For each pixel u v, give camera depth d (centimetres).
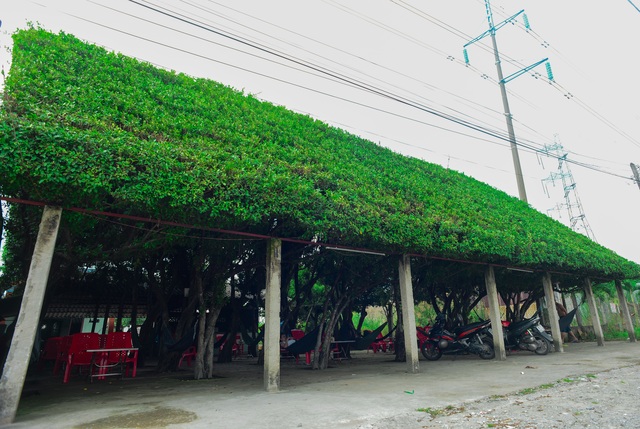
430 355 1293
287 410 549
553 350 1380
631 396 580
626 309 1756
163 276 1084
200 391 732
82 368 1088
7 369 500
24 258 874
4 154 479
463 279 1480
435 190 1290
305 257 1017
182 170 612
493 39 2173
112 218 772
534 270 1335
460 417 490
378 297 1689
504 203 1639
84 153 531
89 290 1382
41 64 723
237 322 1349
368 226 807
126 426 476
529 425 445
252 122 1016
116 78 862
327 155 1057
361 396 641
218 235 866
